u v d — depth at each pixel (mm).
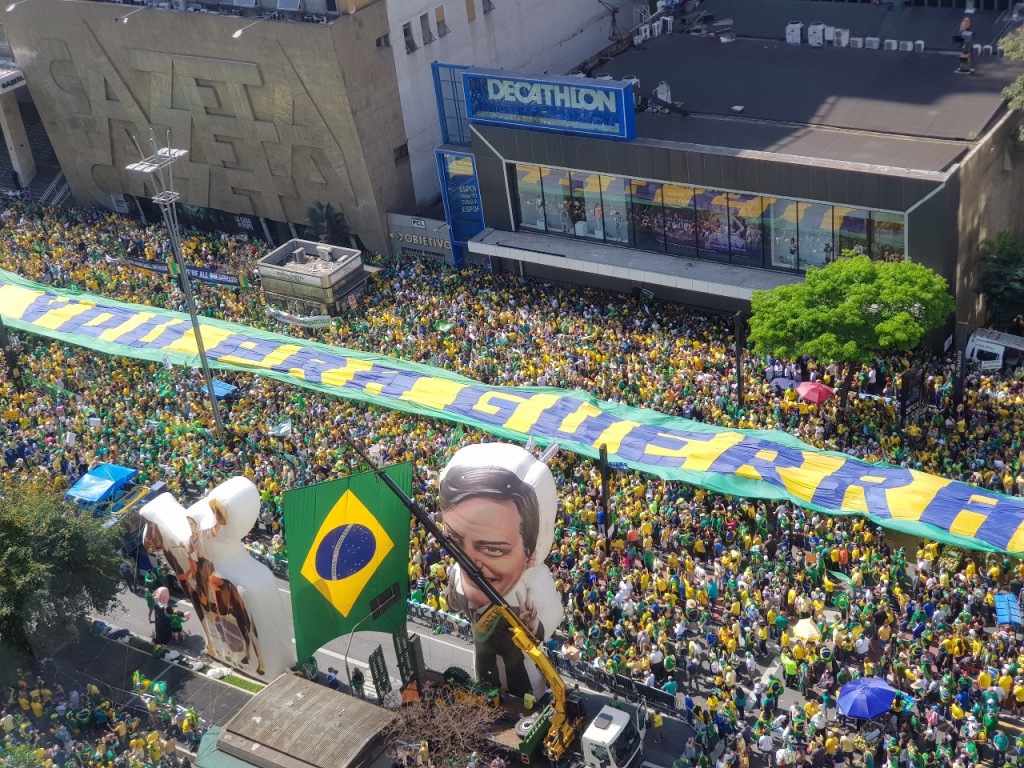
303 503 52594
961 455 63656
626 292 90812
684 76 95625
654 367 74688
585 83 83812
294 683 54906
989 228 81062
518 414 71000
